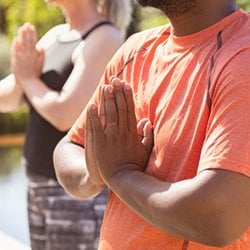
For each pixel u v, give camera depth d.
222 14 1.86
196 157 1.78
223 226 1.65
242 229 1.68
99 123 1.88
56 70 3.42
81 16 3.44
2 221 8.15
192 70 1.84
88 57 3.31
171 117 1.84
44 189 3.44
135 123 1.88
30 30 3.51
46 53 3.51
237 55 1.74
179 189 1.70
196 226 1.67
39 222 3.52
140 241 1.88
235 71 1.71
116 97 1.87
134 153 1.87
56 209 3.41
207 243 1.68
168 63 1.92
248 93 1.69
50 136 3.40
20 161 13.38
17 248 5.64
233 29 1.83
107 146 1.88
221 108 1.71
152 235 1.86
